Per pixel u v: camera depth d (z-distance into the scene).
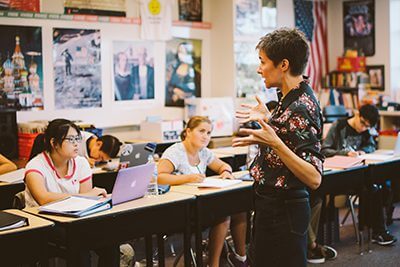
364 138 5.71
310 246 4.78
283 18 8.00
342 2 8.55
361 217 5.04
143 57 6.92
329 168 4.73
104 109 6.62
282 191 2.36
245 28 7.42
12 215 3.00
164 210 3.45
